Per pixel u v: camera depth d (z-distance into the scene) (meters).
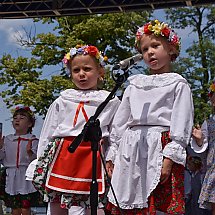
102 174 3.36
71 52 3.60
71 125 3.45
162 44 3.22
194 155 5.30
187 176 5.42
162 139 3.04
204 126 4.21
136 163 3.05
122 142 3.15
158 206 3.01
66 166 3.40
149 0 7.06
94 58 3.59
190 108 3.07
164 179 2.97
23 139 5.73
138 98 3.15
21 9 7.56
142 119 3.09
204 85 15.05
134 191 3.04
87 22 13.16
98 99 3.48
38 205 5.77
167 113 3.07
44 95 12.92
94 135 2.90
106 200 3.35
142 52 3.29
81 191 3.35
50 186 3.41
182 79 3.11
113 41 13.44
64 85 12.88
